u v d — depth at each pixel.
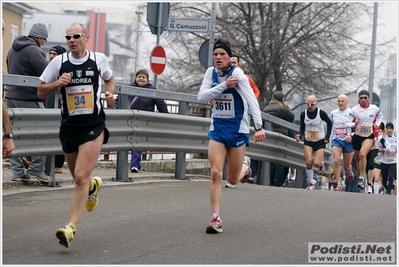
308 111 21.36
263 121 20.66
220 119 10.52
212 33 22.42
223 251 8.95
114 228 10.16
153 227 10.32
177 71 45.41
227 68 10.43
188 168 21.02
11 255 8.46
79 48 9.10
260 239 9.73
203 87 10.57
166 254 8.71
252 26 42.22
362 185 22.70
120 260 8.37
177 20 22.36
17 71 14.02
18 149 12.38
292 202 13.31
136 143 15.35
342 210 12.52
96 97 9.16
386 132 27.45
